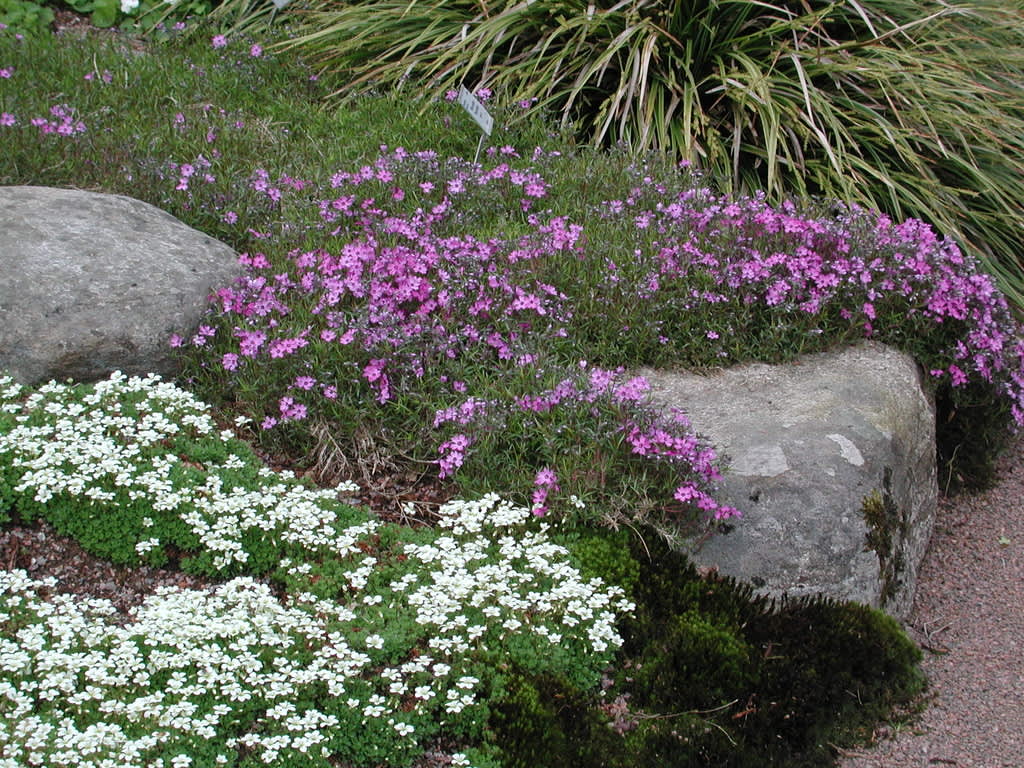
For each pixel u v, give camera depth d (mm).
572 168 3137
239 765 2090
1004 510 2850
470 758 2145
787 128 3279
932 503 2686
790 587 2404
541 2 3461
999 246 3258
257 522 2363
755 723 2270
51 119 3180
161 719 2082
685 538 2426
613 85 3457
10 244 2617
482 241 2871
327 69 3592
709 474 2410
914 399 2688
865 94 3309
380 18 3588
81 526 2363
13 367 2529
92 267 2617
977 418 2904
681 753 2221
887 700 2344
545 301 2703
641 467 2453
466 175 3045
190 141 3178
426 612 2240
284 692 2127
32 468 2365
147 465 2410
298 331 2637
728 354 2705
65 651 2166
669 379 2660
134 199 2840
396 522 2480
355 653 2172
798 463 2469
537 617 2291
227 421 2604
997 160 3328
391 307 2643
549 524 2424
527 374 2568
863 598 2438
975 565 2691
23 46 3506
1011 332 2914
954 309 2775
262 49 3602
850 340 2781
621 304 2703
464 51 3467
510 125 3307
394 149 3215
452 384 2598
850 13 3461
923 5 3520
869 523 2455
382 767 2146
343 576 2336
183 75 3469
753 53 3469
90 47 3547
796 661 2340
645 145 3219
